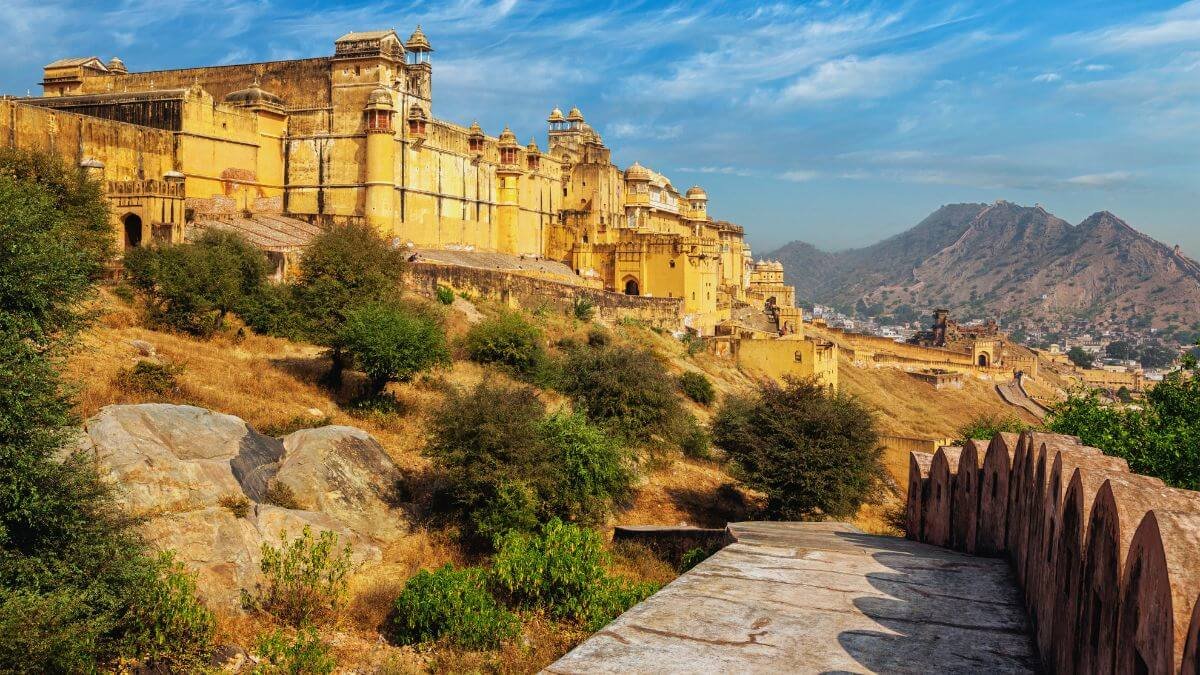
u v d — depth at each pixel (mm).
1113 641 6230
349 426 27344
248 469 21609
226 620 17125
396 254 38375
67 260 16344
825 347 70688
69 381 20000
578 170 91062
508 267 72312
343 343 32375
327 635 17406
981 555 11812
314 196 65312
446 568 18969
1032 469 9492
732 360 71250
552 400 40719
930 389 91938
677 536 25844
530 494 23547
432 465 27109
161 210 45969
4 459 13875
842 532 15672
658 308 74500
